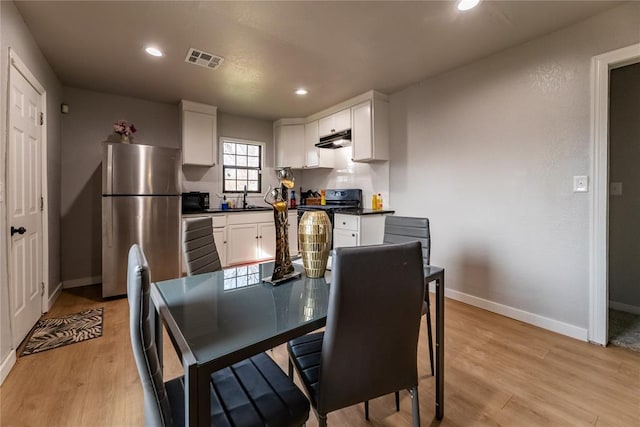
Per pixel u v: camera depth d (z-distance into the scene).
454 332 2.36
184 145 3.99
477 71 2.82
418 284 1.05
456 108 3.00
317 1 1.97
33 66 2.40
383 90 3.59
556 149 2.34
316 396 1.04
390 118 3.71
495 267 2.73
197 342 0.86
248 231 4.38
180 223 3.50
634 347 2.12
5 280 1.83
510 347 2.13
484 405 1.56
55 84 3.10
